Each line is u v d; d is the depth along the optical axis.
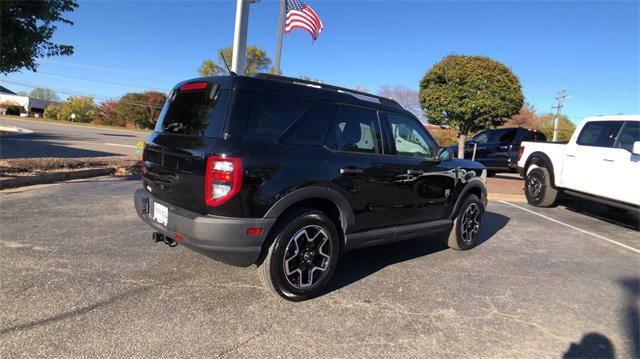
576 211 9.27
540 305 3.94
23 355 2.57
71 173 8.95
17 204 6.27
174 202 3.55
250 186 3.20
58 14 7.47
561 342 3.26
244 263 3.36
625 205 7.29
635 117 7.39
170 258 4.39
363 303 3.71
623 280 4.81
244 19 8.31
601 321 3.68
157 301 3.42
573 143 8.51
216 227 3.14
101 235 5.02
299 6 10.91
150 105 54.84
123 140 25.09
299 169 3.46
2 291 3.39
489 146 14.79
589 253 5.89
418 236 4.86
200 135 3.38
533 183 9.48
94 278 3.77
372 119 4.20
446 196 5.10
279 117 3.49
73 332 2.87
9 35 6.77
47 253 4.30
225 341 2.91
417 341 3.11
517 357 3.00
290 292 3.55
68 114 57.84
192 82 3.72
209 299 3.53
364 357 2.85
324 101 3.79
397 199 4.38
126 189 8.03
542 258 5.50
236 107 3.29
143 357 2.64
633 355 3.12
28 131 24.70
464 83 13.60
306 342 2.98
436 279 4.43
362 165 3.95
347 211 3.87
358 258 5.01
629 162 7.17
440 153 4.84
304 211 3.58
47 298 3.33
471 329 3.36
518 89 13.86
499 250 5.74
